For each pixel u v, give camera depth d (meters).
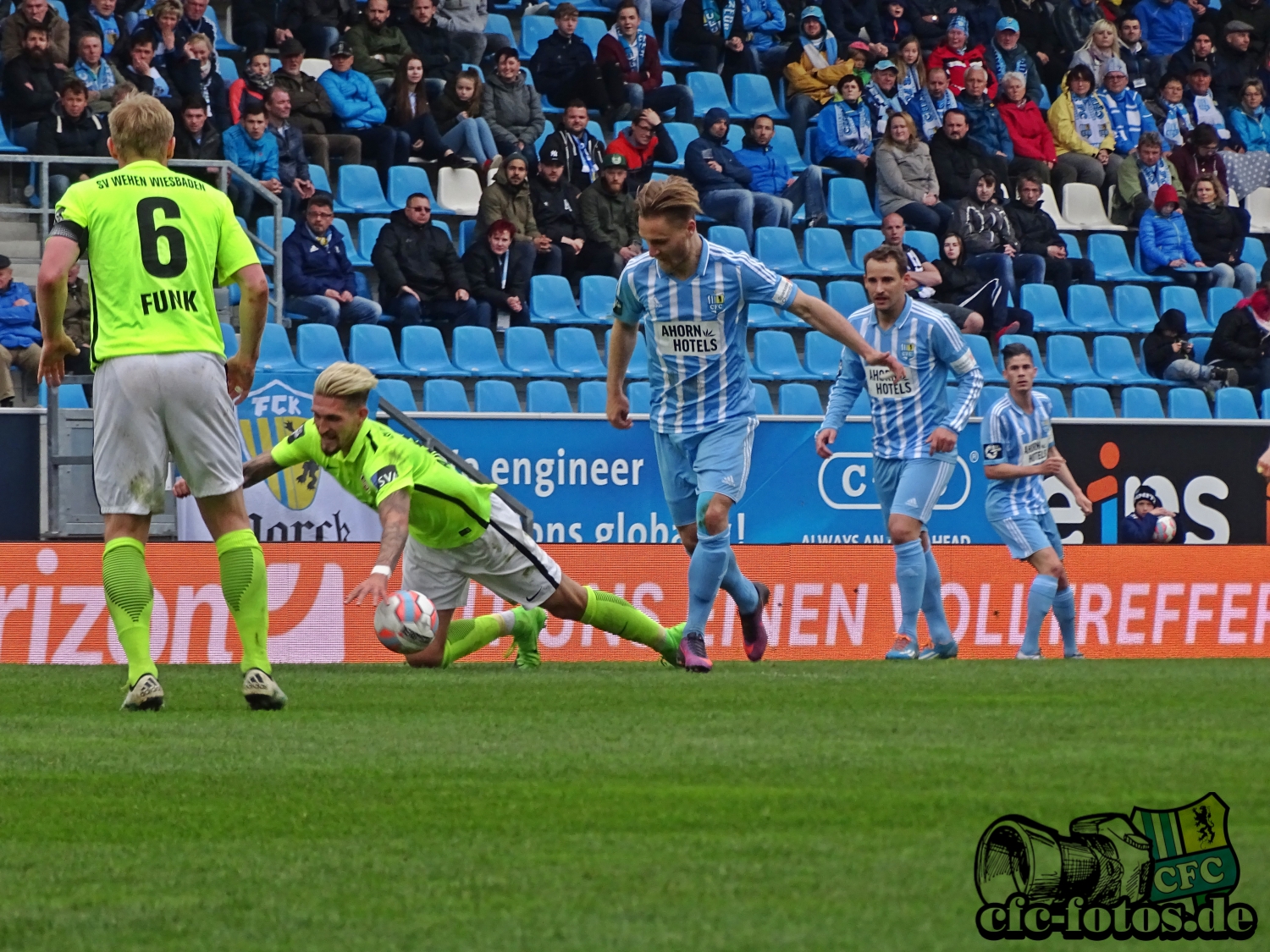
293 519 36.38
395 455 22.38
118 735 17.95
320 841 12.23
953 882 10.84
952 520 43.59
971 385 32.88
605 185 57.12
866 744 17.09
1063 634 36.31
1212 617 39.75
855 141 64.50
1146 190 67.12
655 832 12.47
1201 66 71.44
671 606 36.59
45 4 51.16
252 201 47.00
